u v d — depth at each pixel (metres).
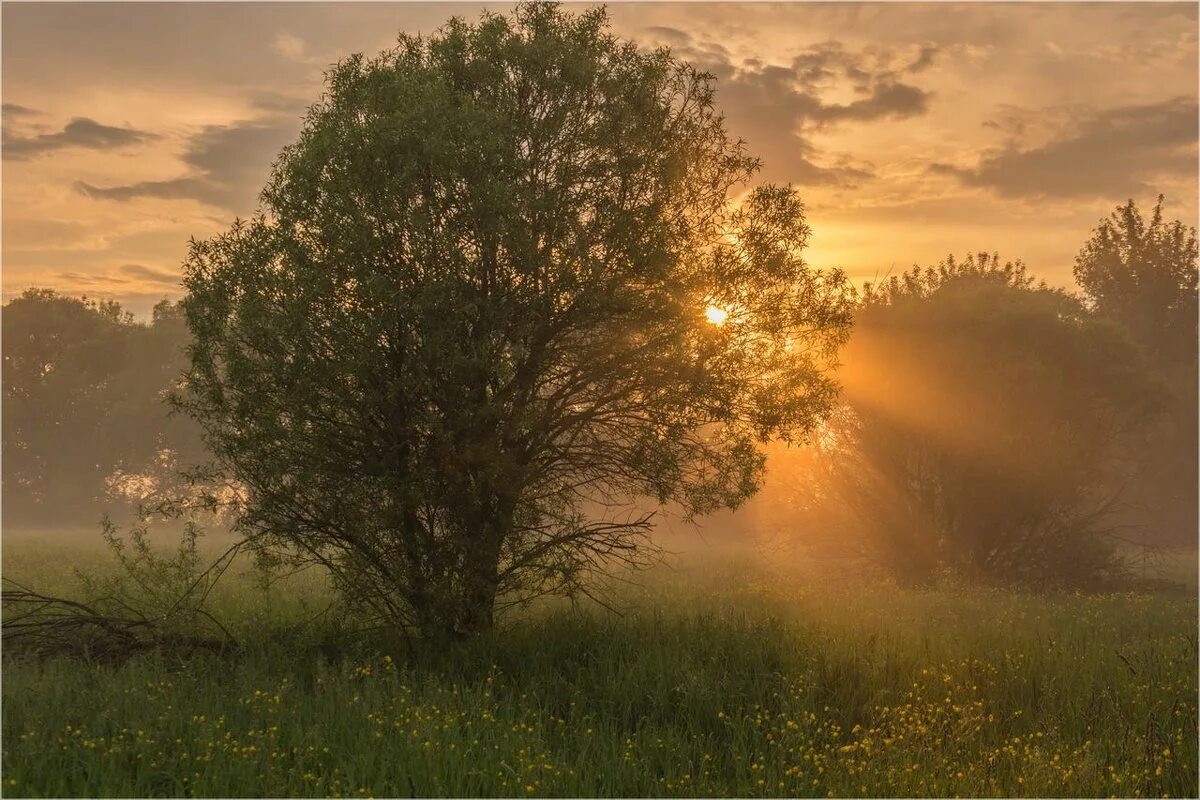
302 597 15.44
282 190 12.45
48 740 8.11
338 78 12.94
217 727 8.19
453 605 12.42
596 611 14.66
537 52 13.02
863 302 26.17
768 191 13.50
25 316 68.38
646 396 13.40
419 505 12.43
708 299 13.41
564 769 7.66
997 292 26.17
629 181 13.12
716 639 11.86
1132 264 49.53
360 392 12.35
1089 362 24.70
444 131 12.00
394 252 12.30
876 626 13.73
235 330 12.39
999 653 11.69
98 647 11.88
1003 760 8.24
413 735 8.02
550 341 13.24
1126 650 12.32
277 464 12.11
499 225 11.91
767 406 13.47
